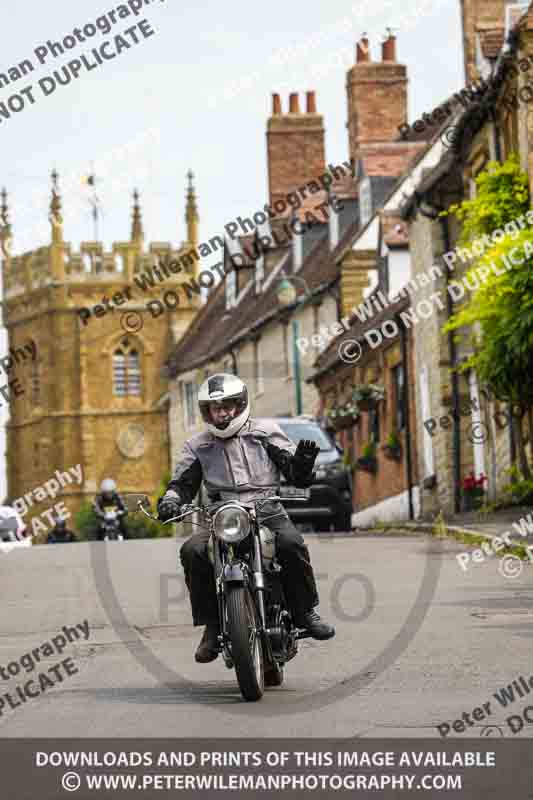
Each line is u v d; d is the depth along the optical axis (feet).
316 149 488.85
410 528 216.54
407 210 288.51
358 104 410.11
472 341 212.02
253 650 70.28
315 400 416.67
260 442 74.43
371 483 341.82
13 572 165.48
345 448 379.55
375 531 230.68
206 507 73.05
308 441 72.54
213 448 74.49
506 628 93.20
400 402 313.73
